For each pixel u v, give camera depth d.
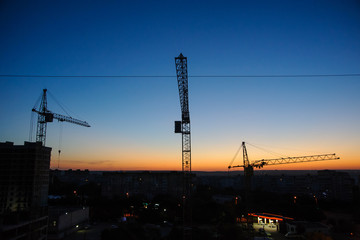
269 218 120.25
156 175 195.62
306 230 93.12
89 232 105.38
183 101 87.94
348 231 98.31
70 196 167.62
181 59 78.44
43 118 128.75
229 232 87.62
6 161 119.62
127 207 146.25
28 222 82.62
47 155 130.50
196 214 126.69
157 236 87.31
